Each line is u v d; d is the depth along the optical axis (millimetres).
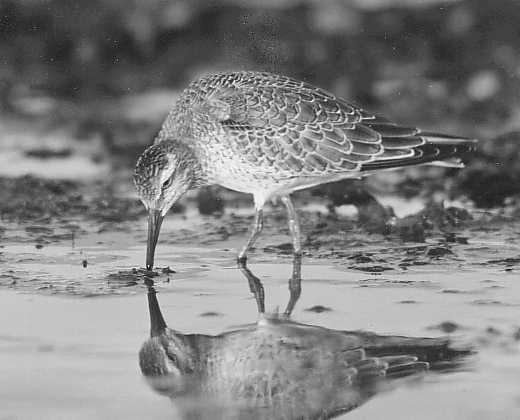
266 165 13438
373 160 13531
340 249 13953
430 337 10289
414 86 21391
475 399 8789
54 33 22609
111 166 18672
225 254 13758
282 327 10648
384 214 15484
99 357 9797
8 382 9172
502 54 22000
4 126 20703
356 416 8555
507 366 9508
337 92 21328
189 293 11883
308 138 13445
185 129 13719
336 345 10117
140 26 22547
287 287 12141
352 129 13531
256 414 8633
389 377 9336
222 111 13469
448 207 15703
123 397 8906
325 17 22766
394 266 13016
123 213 15977
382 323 10711
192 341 10250
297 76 22000
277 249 14008
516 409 8594
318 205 16609
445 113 20672
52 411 8594
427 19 22703
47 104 21750
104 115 21250
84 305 11391
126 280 12422
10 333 10422
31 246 14086
